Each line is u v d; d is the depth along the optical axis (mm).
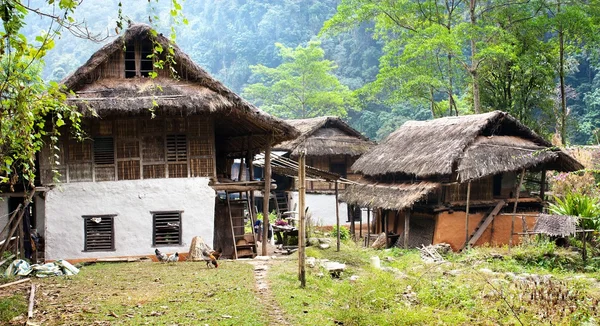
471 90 32625
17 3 6578
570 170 21859
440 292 10688
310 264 13344
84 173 16391
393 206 20516
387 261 16844
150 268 13711
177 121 16812
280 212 30922
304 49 45156
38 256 16672
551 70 28250
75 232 16250
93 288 10867
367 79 53500
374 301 9727
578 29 26312
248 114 16453
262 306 9188
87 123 16281
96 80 16250
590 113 37719
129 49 16703
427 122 25359
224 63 63531
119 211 16469
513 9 28297
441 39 25000
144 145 16672
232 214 18750
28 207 16062
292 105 47312
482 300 10102
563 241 18219
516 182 22250
